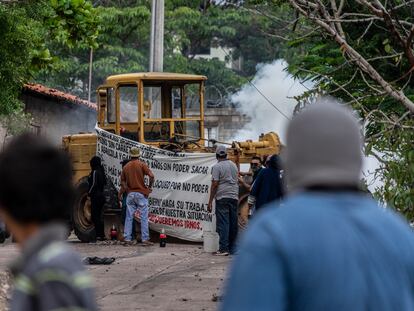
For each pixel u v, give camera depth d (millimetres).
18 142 6188
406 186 16766
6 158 6125
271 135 36656
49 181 6105
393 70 24969
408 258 6074
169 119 37094
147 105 37219
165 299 21125
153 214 36250
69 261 5844
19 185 6062
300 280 5797
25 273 5852
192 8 99062
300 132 6215
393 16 19281
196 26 97438
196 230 35656
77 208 36656
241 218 34875
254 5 21078
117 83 37281
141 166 34938
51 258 5820
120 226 36969
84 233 36375
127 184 34969
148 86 37156
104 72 83500
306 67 25766
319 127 6180
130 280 24375
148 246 34750
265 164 32500
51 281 5742
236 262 5848
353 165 6195
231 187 31094
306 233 5871
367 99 22188
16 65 30312
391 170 16766
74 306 5719
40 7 29297
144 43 89375
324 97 18422
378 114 21031
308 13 17281
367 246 5965
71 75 84188
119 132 37219
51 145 6230
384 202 16844
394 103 23484
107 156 37094
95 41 28891
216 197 31156
